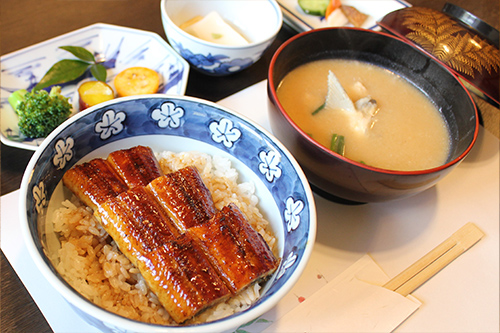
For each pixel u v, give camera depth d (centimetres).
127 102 31
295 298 31
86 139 30
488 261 35
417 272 33
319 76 40
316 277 32
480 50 36
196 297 25
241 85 43
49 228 27
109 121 31
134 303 27
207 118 32
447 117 37
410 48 38
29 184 26
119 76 39
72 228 28
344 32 39
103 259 28
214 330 23
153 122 32
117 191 29
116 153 30
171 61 41
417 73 39
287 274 26
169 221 28
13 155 34
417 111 38
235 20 47
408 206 37
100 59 42
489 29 39
